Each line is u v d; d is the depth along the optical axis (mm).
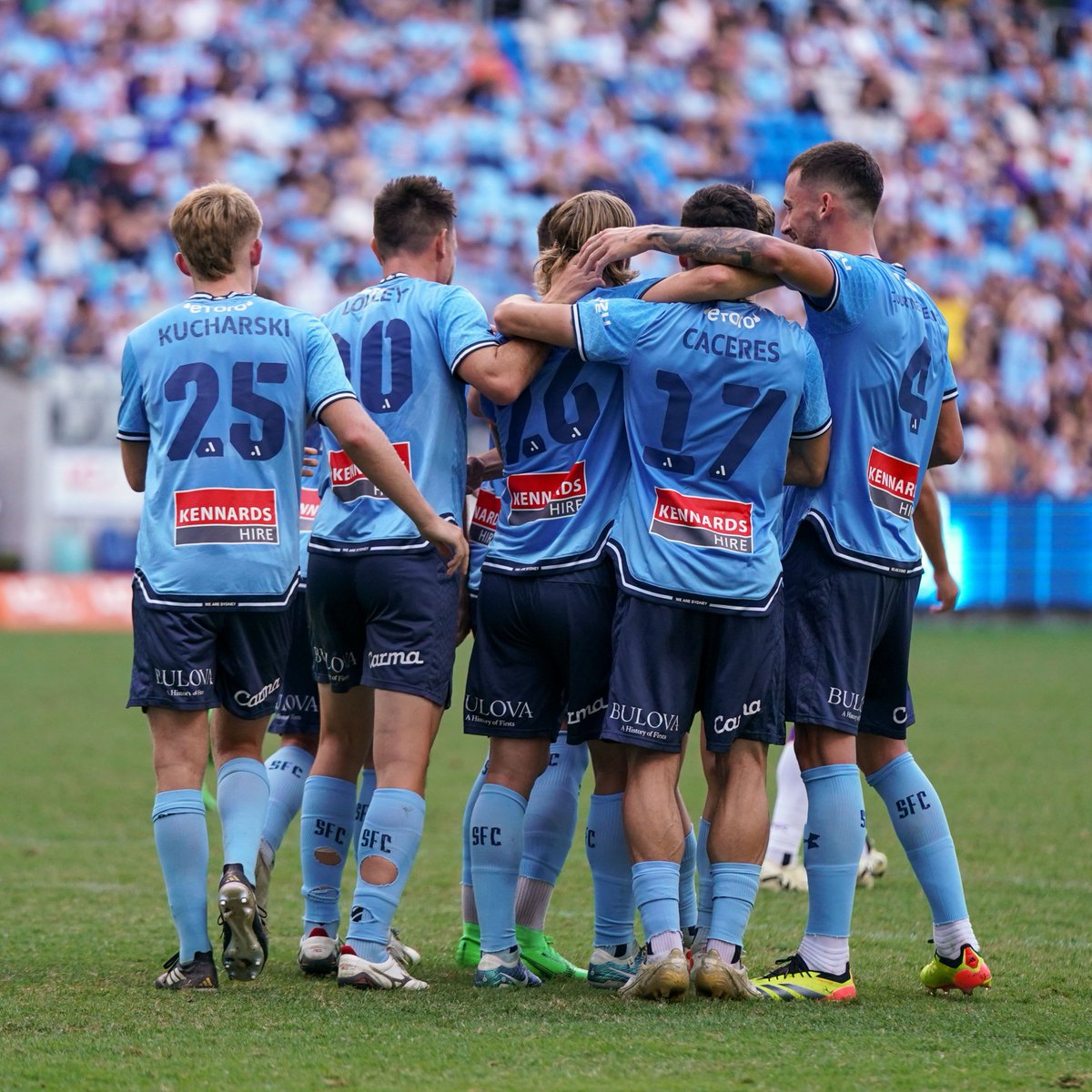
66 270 72750
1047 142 92250
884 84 90500
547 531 14078
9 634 60375
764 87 88562
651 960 13180
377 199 15211
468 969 15203
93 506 63562
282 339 14102
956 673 50375
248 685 14102
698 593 13375
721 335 13539
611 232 14117
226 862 13547
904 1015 12836
